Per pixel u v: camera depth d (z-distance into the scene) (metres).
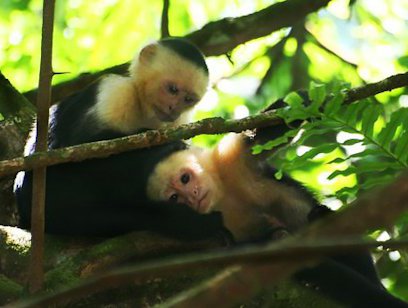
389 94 17.09
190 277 8.63
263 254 3.66
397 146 8.20
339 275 8.73
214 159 11.45
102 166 10.65
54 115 12.24
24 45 18.64
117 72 14.98
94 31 19.05
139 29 19.20
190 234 9.84
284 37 19.09
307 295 8.62
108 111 11.70
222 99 18.86
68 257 9.71
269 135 11.13
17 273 9.13
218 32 15.39
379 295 8.74
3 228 9.62
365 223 3.60
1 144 12.30
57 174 10.63
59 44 18.83
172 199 10.75
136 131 11.89
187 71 13.51
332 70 19.12
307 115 8.38
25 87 18.23
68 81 14.89
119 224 10.20
